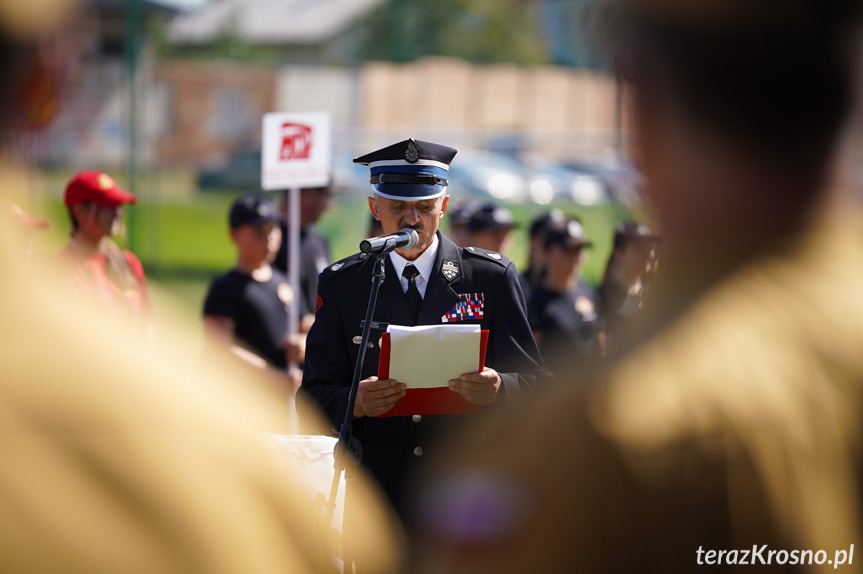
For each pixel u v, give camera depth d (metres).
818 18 3.18
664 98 3.34
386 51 113.38
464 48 110.62
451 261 12.58
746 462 3.01
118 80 71.06
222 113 95.25
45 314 2.93
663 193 3.45
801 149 3.29
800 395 3.14
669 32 3.27
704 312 3.29
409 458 11.68
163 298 4.21
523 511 3.06
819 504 3.08
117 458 2.82
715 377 3.11
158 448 2.88
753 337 3.21
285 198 21.67
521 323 12.52
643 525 2.98
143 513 2.80
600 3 3.45
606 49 3.44
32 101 2.79
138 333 3.23
